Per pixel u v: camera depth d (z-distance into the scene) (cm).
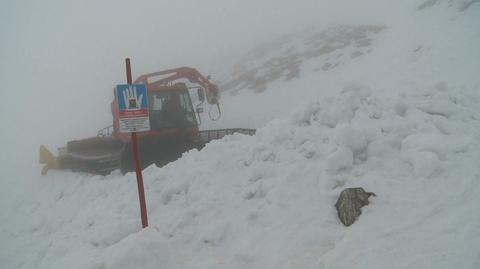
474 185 376
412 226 346
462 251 295
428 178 409
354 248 342
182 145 1012
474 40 1708
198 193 534
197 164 621
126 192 698
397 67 1806
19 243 754
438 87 608
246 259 379
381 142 479
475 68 1347
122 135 1019
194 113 1058
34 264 614
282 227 409
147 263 391
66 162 1276
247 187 507
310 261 347
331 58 2403
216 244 424
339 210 400
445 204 364
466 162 416
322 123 561
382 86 1566
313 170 483
